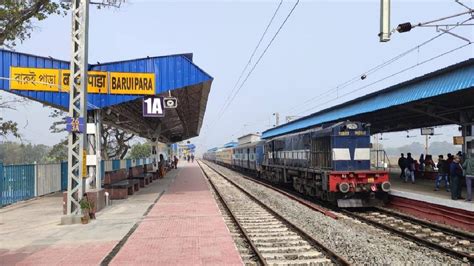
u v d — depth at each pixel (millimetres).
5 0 19953
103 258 8328
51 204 18266
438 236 11562
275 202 19516
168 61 19188
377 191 17453
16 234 11156
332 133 17984
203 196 20641
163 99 19219
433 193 16094
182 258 8312
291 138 25141
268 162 32438
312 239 10328
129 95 18641
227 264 7863
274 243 10359
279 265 8227
